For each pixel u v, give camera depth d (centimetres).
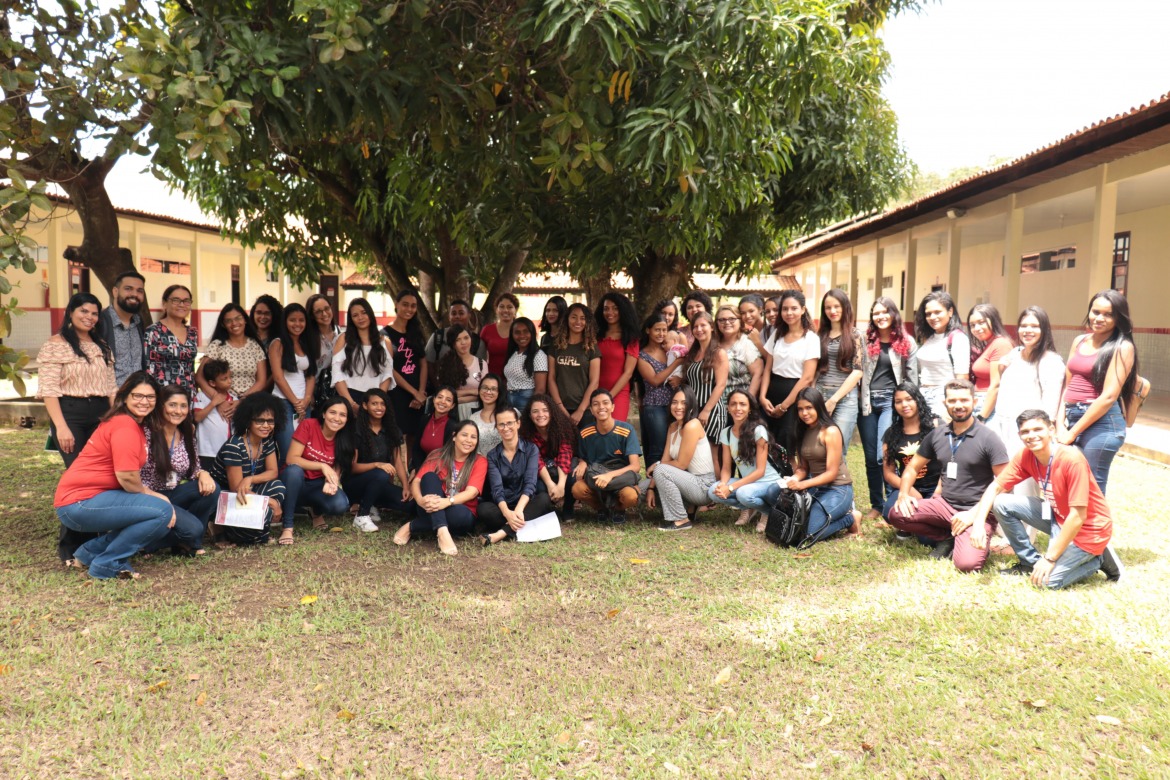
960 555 472
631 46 430
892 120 1100
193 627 391
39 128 455
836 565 489
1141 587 440
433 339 715
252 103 437
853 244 2100
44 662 355
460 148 633
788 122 906
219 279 2645
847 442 579
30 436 914
